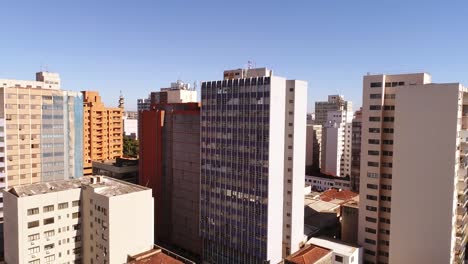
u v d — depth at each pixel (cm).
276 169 10875
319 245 11269
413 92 10081
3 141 13288
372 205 11262
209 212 12281
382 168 11112
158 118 14188
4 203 10256
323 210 14800
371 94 11119
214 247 12288
